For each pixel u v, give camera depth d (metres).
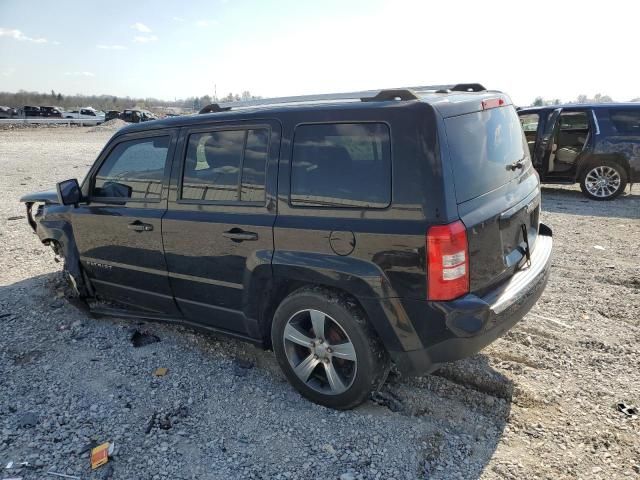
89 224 4.61
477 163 3.12
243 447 3.03
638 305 4.88
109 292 4.74
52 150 23.83
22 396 3.57
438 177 2.82
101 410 3.40
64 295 5.38
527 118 10.95
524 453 2.94
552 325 4.49
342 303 3.14
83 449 3.03
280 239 3.31
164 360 4.07
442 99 3.06
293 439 3.09
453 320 2.83
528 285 3.30
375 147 3.01
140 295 4.43
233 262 3.59
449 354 2.93
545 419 3.23
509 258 3.32
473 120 3.20
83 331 4.60
